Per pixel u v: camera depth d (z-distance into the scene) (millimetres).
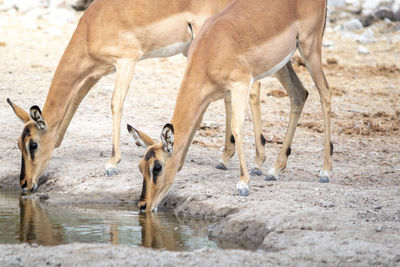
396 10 47750
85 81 17531
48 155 16797
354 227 11664
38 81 30297
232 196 14539
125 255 10297
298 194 14531
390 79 34750
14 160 18938
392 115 27078
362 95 31281
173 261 9945
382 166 19141
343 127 25219
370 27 46031
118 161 17188
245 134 23562
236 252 10484
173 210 14828
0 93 27469
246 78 14734
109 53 17234
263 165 18797
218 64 14391
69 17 43719
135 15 17203
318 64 16266
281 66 15711
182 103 14328
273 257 10227
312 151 21281
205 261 9922
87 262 9953
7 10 44938
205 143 22000
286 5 15422
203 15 17500
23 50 36312
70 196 15938
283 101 29766
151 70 34500
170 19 17453
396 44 42625
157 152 13891
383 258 10016
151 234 12484
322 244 10711
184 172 17078
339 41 42438
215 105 28625
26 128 16438
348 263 9898
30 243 11648
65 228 12875
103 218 13844
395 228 11625
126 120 24609
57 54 36250
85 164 18203
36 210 14633
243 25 14742
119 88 17219
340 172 17984
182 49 18125
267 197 14273
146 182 13961
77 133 22297
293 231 11656
